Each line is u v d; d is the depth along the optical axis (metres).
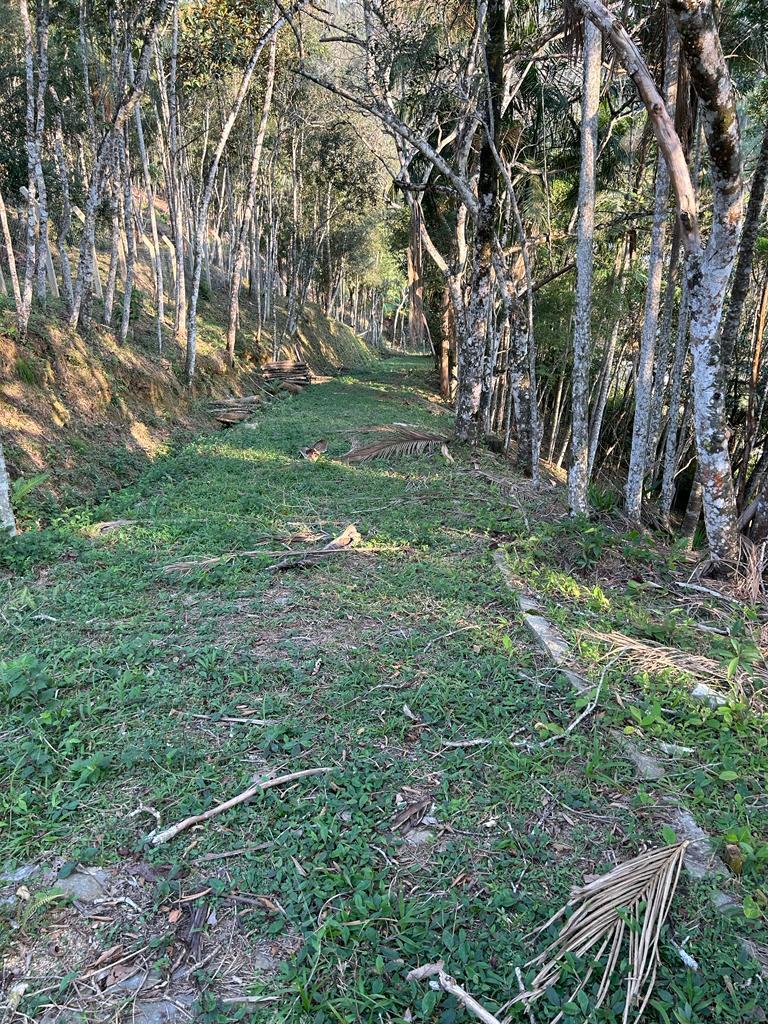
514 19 8.66
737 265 6.46
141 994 1.93
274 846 2.39
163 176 21.17
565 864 2.32
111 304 11.92
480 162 8.89
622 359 13.99
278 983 1.92
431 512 6.53
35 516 6.45
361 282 37.91
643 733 3.04
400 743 2.97
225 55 13.62
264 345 19.92
